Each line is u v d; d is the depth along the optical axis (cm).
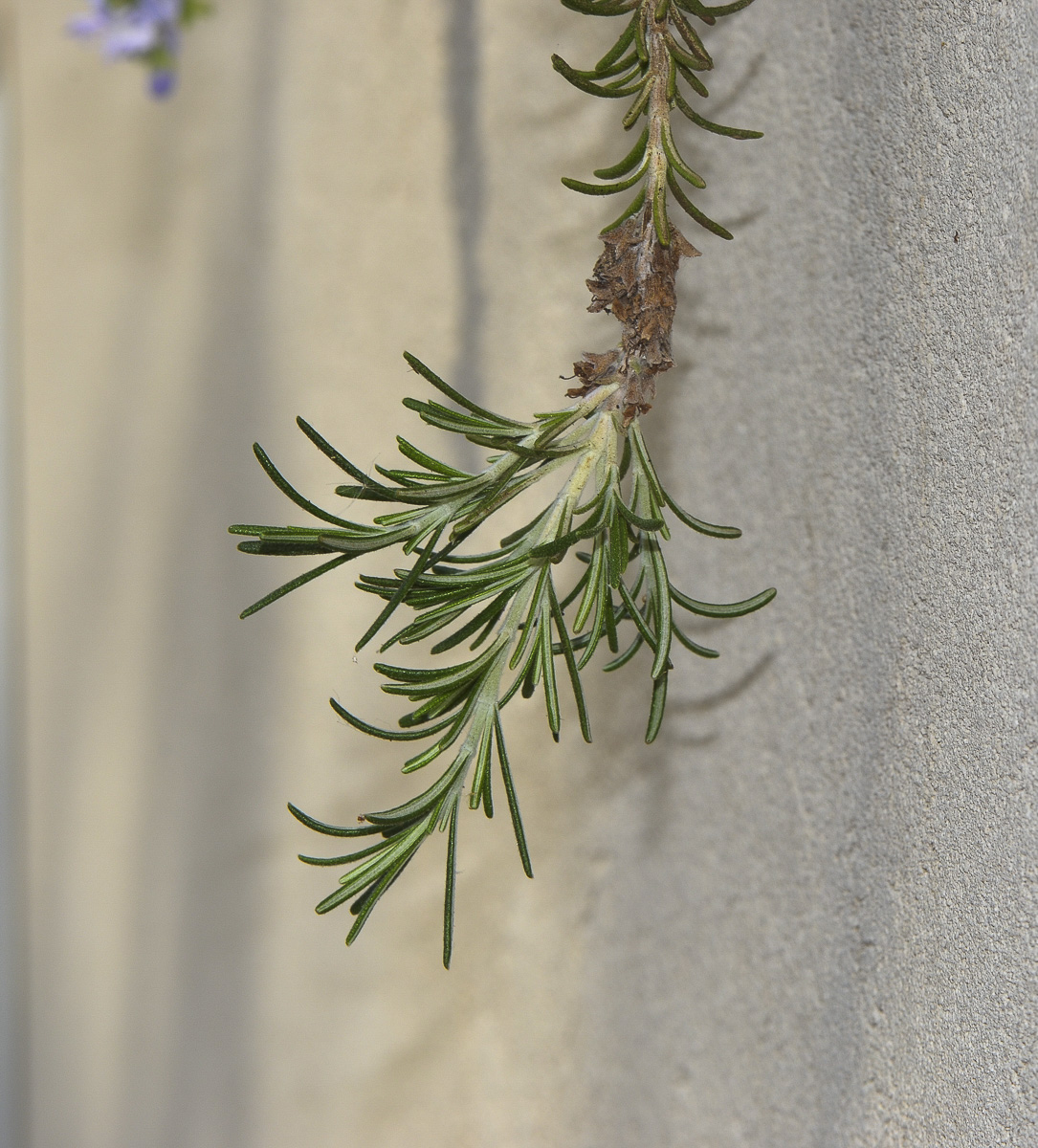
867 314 75
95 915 171
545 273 97
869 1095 76
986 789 71
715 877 84
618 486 67
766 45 78
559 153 95
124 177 163
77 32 129
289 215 132
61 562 175
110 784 167
